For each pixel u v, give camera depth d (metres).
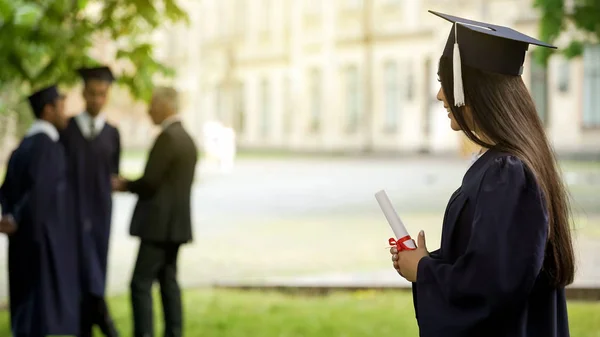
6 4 8.45
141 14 8.66
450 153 52.16
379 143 58.28
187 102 78.56
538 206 3.11
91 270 8.50
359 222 20.28
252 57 71.75
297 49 66.19
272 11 69.44
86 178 8.61
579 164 41.12
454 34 3.32
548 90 45.88
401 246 3.40
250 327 9.16
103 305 8.69
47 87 8.13
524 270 3.05
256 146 71.06
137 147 77.81
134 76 9.09
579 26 20.09
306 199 26.64
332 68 62.53
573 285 10.49
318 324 9.27
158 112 8.19
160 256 8.18
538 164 3.19
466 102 3.28
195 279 12.75
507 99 3.24
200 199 27.22
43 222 8.04
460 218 3.22
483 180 3.18
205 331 9.02
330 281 11.48
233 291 11.57
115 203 26.08
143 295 8.09
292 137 66.88
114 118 76.69
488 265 3.05
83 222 8.49
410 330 8.95
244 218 21.53
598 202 23.14
